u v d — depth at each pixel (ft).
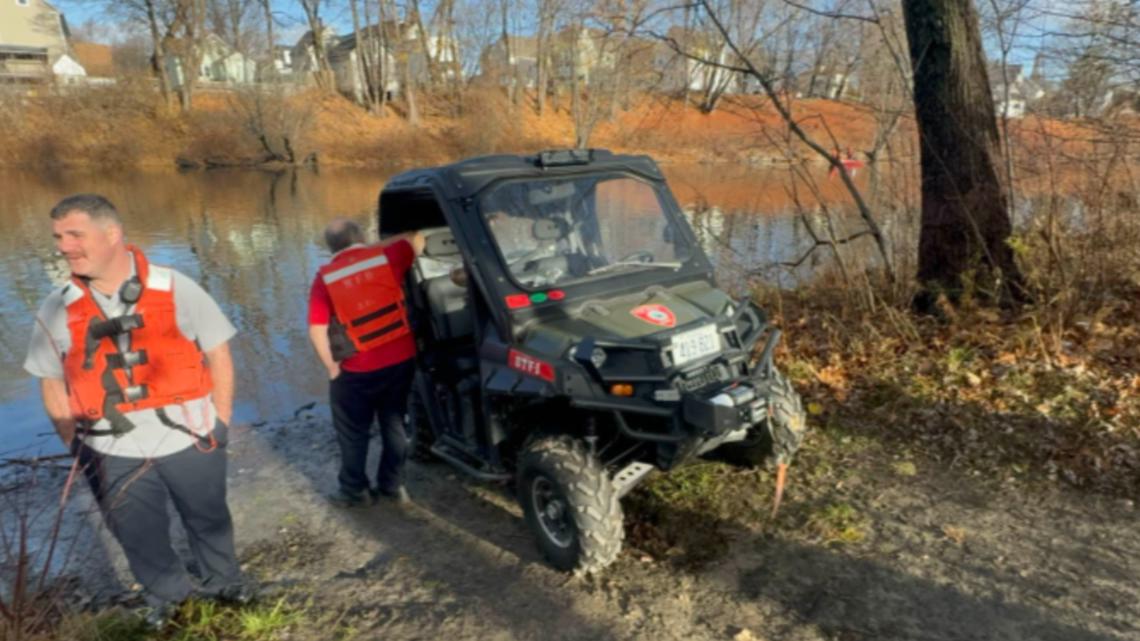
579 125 66.95
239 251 45.44
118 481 8.76
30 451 17.79
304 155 117.80
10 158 112.98
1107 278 18.54
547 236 11.46
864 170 23.65
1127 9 19.52
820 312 21.22
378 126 130.93
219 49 146.41
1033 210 19.72
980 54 18.38
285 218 60.90
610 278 11.43
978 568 10.25
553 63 99.14
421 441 14.84
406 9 140.26
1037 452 13.07
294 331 27.89
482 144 122.72
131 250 8.59
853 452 13.82
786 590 10.04
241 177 102.32
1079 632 8.93
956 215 18.79
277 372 23.24
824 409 15.57
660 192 12.65
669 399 9.52
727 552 10.97
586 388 9.63
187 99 124.06
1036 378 15.25
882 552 10.74
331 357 12.08
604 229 12.00
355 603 10.33
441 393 12.98
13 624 8.52
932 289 19.01
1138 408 13.75
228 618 9.95
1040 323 16.94
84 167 113.39
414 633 9.59
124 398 8.57
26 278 37.99
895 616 9.41
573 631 9.47
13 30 163.32
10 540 11.04
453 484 13.91
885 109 22.29
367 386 12.24
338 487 14.11
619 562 10.89
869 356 17.56
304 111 117.60
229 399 9.54
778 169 32.27
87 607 10.42
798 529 11.42
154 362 8.63
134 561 9.30
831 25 23.40
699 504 12.23
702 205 37.01
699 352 10.15
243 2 134.21
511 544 11.67
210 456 9.41
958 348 16.87
